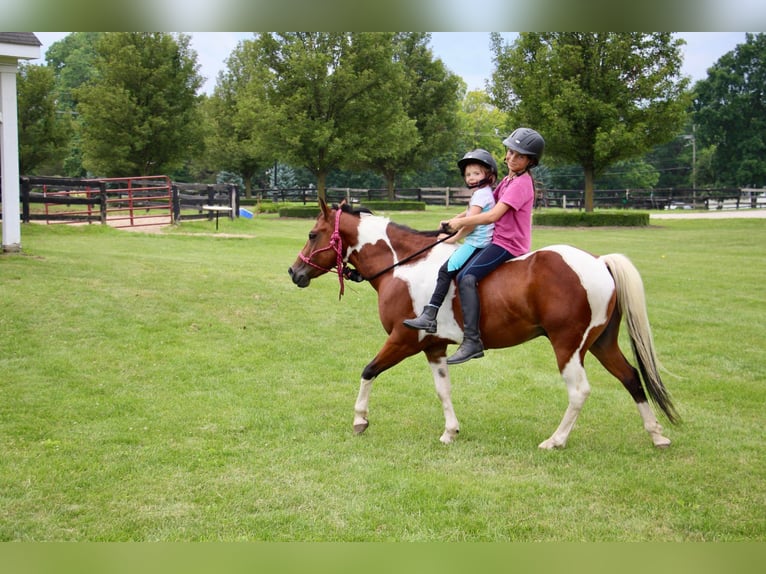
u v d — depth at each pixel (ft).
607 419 21.58
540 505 15.28
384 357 19.66
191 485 16.39
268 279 42.01
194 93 132.16
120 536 13.97
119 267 41.32
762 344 31.01
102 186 65.51
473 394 24.44
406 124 128.98
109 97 118.73
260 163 153.07
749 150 204.85
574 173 226.79
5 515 14.84
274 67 114.62
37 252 43.88
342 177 212.43
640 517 14.70
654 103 95.40
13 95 41.50
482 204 18.29
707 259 57.98
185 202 77.92
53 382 24.27
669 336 32.45
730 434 20.04
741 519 14.56
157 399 23.09
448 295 18.84
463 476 16.96
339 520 14.65
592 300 17.72
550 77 97.50
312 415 21.89
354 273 21.08
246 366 27.35
